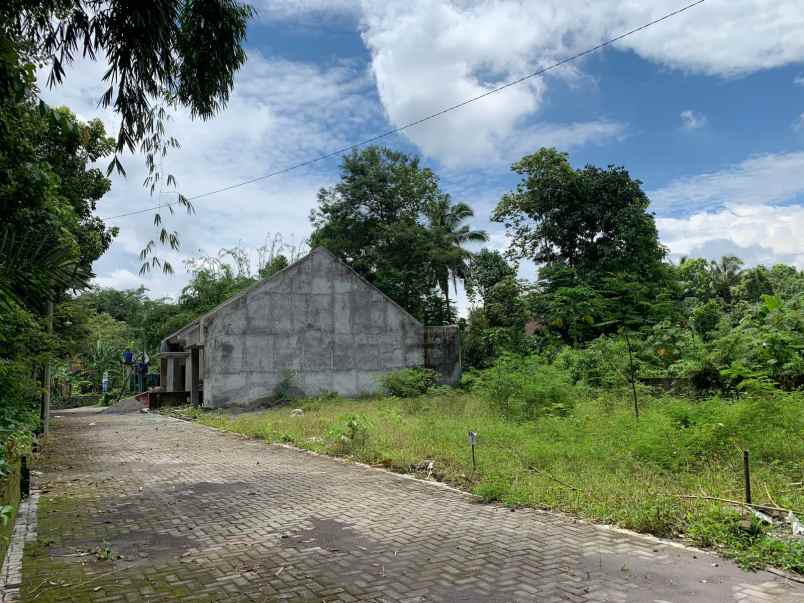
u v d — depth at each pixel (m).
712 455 7.55
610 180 28.64
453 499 7.13
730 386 12.64
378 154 36.66
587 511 6.12
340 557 5.05
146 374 38.28
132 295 57.97
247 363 23.17
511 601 4.03
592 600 4.00
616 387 14.42
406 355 25.55
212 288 36.81
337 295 24.75
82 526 6.20
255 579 4.57
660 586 4.21
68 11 5.46
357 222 36.19
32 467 10.01
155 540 5.66
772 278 45.09
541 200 29.58
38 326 9.20
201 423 18.25
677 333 18.69
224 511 6.77
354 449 10.63
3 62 5.95
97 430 16.98
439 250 35.16
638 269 27.69
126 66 5.62
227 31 6.05
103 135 14.50
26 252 4.39
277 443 12.66
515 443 9.48
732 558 4.74
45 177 8.43
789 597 3.95
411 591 4.25
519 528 5.79
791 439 7.79
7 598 4.26
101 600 4.21
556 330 27.72
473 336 30.23
